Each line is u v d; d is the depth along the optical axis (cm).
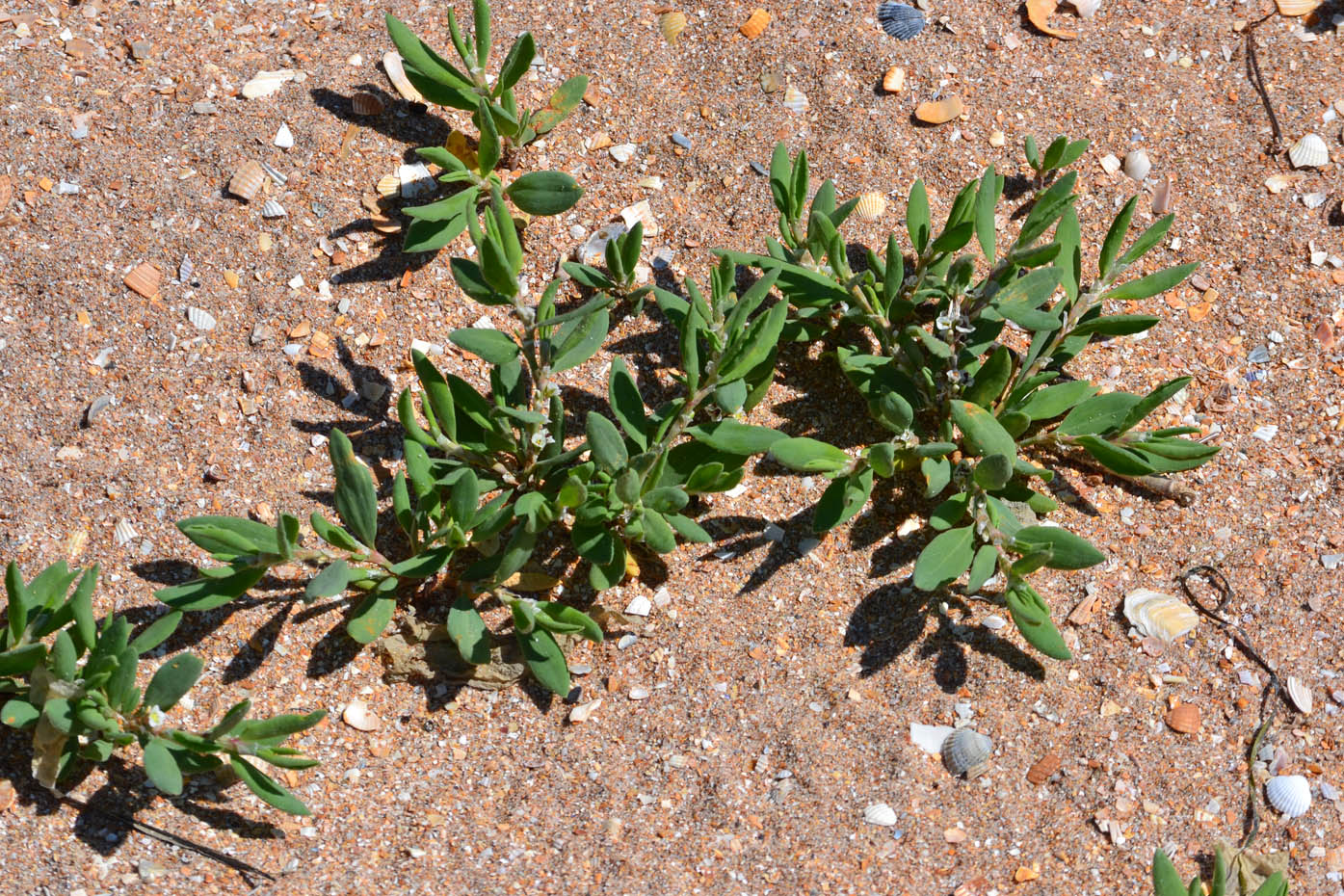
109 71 130
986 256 127
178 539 123
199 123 129
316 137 129
